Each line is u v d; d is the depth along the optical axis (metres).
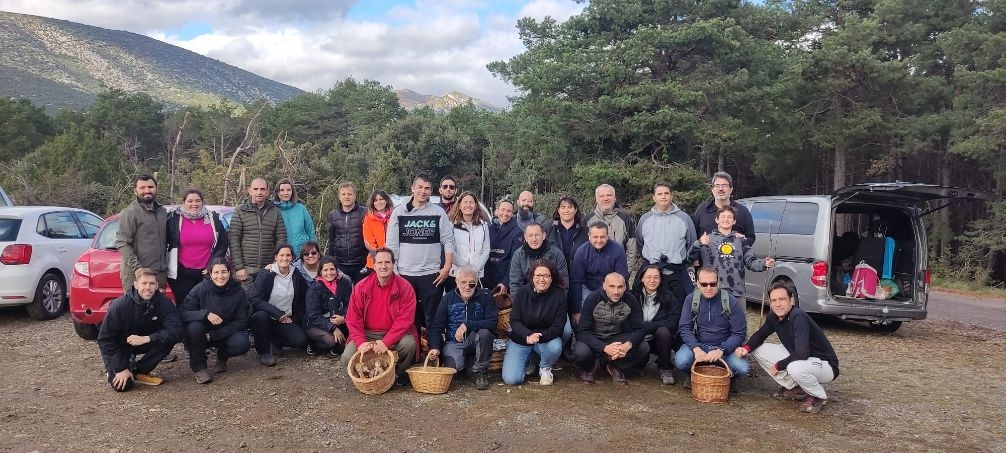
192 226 6.32
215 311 5.71
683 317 5.63
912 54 23.08
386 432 4.41
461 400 5.18
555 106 20.05
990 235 20.02
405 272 6.01
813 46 23.83
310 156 19.34
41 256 8.18
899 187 7.53
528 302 5.55
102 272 6.86
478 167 40.41
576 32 22.11
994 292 16.83
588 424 4.61
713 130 19.33
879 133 22.92
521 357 5.62
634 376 6.02
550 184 27.83
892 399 5.45
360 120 57.69
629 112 20.41
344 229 7.05
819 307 8.20
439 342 5.66
